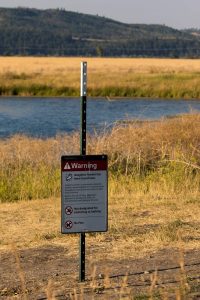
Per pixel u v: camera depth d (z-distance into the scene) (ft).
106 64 329.31
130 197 44.47
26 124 112.57
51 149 62.18
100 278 26.84
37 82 192.44
